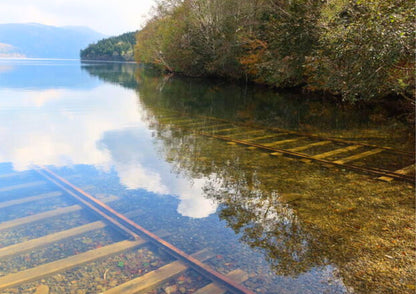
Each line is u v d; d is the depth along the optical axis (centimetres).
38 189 517
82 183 554
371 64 869
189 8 3528
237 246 363
